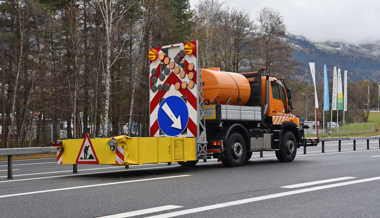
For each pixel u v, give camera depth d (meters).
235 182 9.10
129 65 32.03
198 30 38.31
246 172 11.20
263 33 47.44
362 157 16.64
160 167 13.23
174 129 12.17
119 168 13.05
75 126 28.81
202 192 7.75
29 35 29.70
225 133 12.68
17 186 8.80
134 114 32.78
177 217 5.70
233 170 11.78
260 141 13.80
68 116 30.98
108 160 10.20
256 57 46.81
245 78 13.96
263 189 8.09
